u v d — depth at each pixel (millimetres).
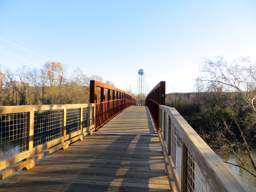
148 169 3098
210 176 965
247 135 9695
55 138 4039
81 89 27031
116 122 8562
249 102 9398
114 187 2484
